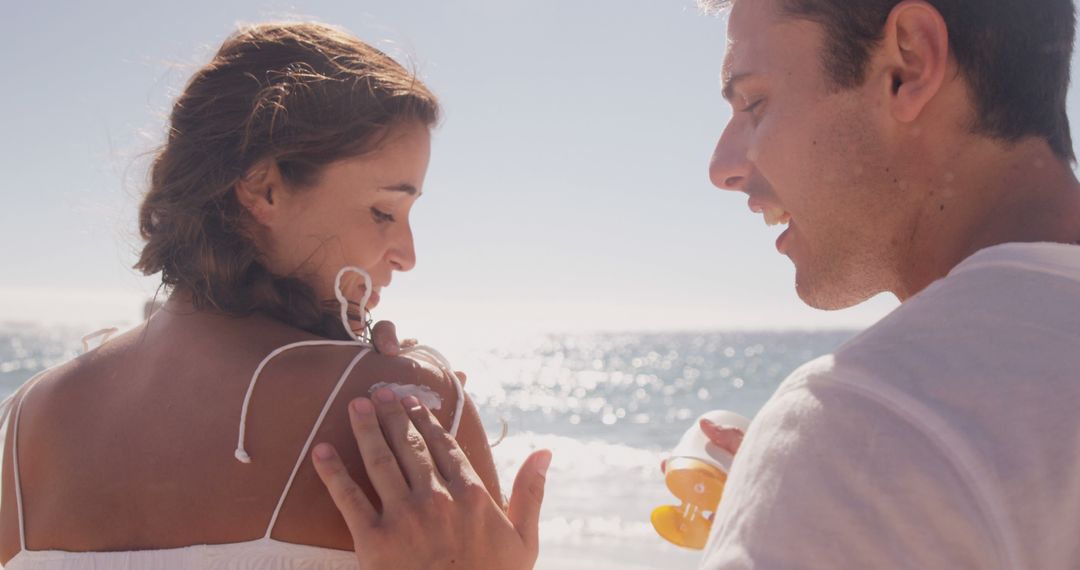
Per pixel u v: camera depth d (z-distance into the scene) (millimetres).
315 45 1587
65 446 1490
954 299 879
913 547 770
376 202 1578
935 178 1084
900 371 832
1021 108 1052
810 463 818
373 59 1623
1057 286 870
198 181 1535
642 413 23688
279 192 1544
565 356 78938
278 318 1545
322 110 1521
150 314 1617
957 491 769
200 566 1363
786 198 1180
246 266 1533
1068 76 1113
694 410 24438
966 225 1077
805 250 1208
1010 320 847
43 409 1541
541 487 1547
